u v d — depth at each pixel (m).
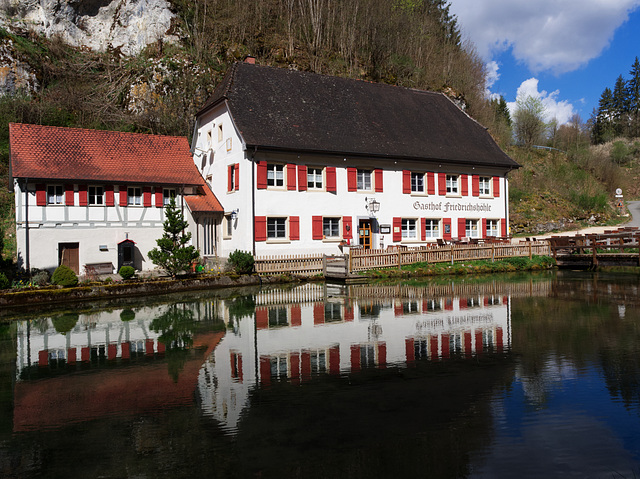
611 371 8.23
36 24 38.75
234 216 24.20
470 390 7.43
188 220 25.11
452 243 27.14
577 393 7.24
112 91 36.97
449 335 10.99
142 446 5.82
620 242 24.97
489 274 24.16
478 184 30.00
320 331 11.63
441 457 5.37
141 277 20.69
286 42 44.22
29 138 23.12
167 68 36.09
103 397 7.53
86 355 10.04
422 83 48.66
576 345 9.95
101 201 23.23
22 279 19.62
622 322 12.12
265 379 8.15
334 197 25.25
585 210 42.62
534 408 6.70
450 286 19.61
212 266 23.30
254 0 44.00
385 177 26.72
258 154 23.27
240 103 24.73
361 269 22.59
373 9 48.19
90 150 24.16
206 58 38.41
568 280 21.12
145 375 8.58
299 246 24.27
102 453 5.67
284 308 15.08
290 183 24.05
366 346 10.13
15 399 7.53
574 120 58.84
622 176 57.16
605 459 5.29
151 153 25.84
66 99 34.91
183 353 9.97
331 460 5.36
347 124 26.86
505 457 5.36
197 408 6.96
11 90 34.62
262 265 22.19
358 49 47.28
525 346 9.95
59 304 17.08
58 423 6.58
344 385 7.75
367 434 5.98
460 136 30.80
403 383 7.80
